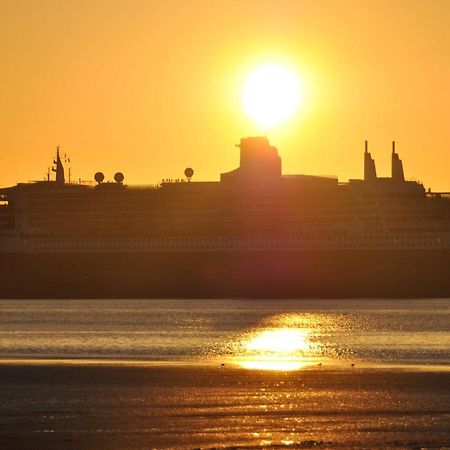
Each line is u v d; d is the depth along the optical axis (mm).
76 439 196000
